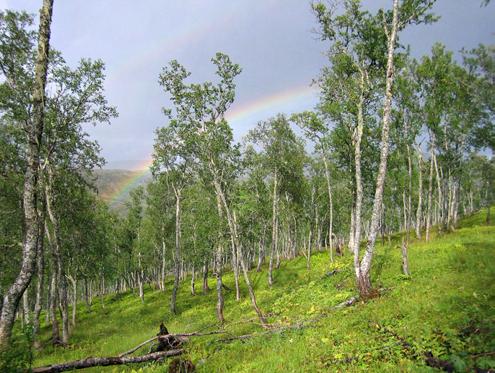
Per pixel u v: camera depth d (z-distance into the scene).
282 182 41.81
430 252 20.88
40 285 23.73
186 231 42.09
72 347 20.67
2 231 25.31
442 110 32.78
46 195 22.81
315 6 19.00
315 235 59.66
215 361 10.38
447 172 44.84
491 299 8.65
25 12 17.25
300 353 9.02
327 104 24.73
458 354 5.95
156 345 13.98
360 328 9.80
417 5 15.84
